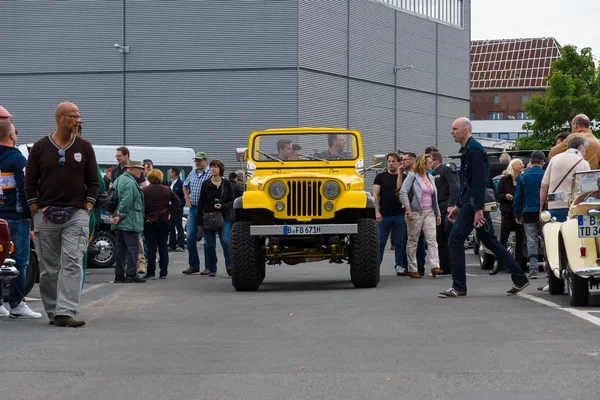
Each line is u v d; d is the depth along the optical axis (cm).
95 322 952
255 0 5041
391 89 5797
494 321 887
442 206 1595
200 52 5075
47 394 582
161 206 1622
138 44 5109
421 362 671
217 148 5078
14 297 1005
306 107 5072
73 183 948
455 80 6431
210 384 606
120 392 586
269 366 666
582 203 980
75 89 5159
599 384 581
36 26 5175
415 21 6012
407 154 1553
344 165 1480
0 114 1003
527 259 1669
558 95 5241
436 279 1509
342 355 707
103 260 1936
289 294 1247
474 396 557
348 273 1698
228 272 1670
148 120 5112
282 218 1333
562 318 901
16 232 995
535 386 580
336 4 5306
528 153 2616
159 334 848
